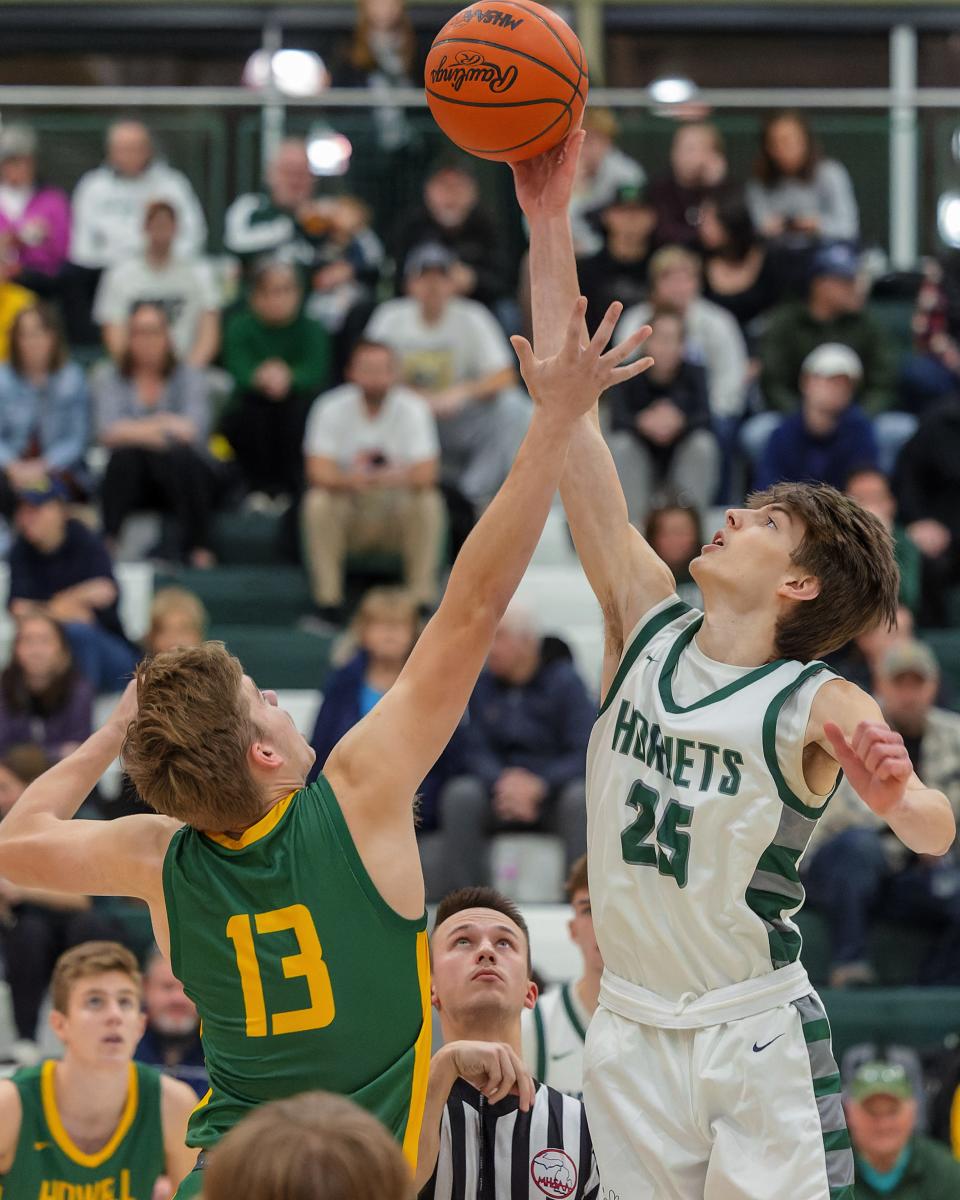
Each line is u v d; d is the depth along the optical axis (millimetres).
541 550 13984
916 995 9797
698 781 4250
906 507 13336
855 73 19328
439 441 13859
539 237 4793
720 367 14492
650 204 15320
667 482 13320
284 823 4062
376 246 15281
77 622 12078
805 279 15133
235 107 15453
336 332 14828
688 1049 4215
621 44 19344
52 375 14133
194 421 14148
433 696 4094
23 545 12438
